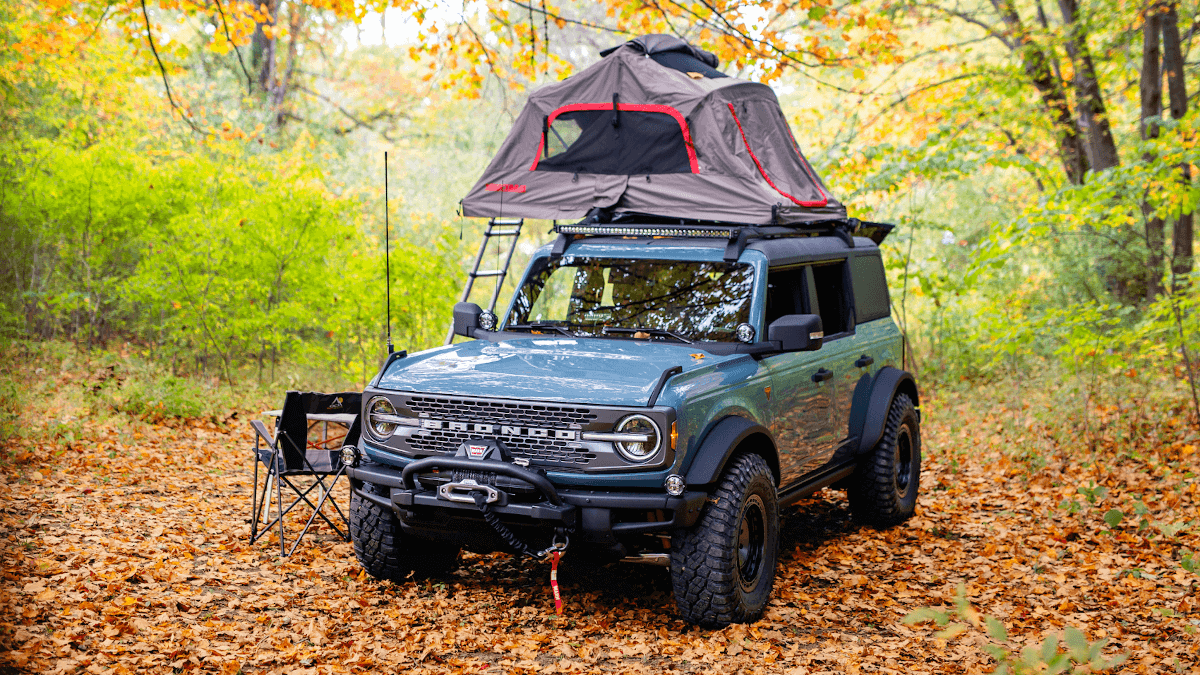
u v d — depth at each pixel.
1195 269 10.55
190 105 19.08
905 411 7.68
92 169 12.33
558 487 4.89
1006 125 16.97
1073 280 14.66
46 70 14.77
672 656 4.76
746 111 7.07
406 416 5.16
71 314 14.00
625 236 6.57
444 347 5.89
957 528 7.62
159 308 12.30
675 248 6.29
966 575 6.34
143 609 4.88
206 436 9.84
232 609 5.06
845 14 15.03
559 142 7.19
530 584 5.87
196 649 4.42
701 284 6.09
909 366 15.79
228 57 23.59
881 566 6.55
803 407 6.22
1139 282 14.38
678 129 6.76
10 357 11.43
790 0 11.49
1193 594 5.81
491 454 4.88
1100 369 11.30
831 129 19.36
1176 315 9.75
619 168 6.98
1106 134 15.29
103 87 15.72
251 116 20.75
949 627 3.58
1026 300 14.78
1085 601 5.76
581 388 4.89
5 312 12.05
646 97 6.89
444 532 5.09
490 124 27.33
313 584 5.61
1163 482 8.45
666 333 5.90
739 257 6.11
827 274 7.09
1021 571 6.39
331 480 8.48
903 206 19.22
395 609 5.26
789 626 5.27
